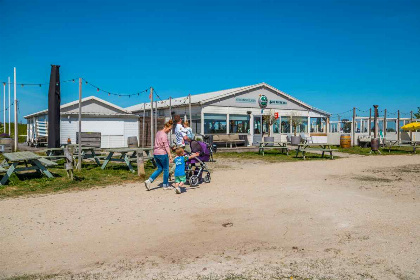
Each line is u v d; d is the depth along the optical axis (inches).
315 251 175.6
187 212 252.8
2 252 178.4
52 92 539.5
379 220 226.8
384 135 1108.5
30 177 399.9
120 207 268.4
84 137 631.2
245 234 203.0
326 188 340.8
